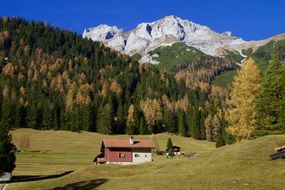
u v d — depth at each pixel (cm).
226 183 4431
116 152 10844
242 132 7694
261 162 5141
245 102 7725
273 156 4462
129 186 5053
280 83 7306
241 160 5306
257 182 4453
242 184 4353
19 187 6356
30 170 9888
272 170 4847
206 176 4897
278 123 7250
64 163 11738
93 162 11756
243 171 4994
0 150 7750
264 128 7450
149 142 11181
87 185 5669
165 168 6097
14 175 8719
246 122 7706
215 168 5272
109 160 10781
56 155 14400
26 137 15975
